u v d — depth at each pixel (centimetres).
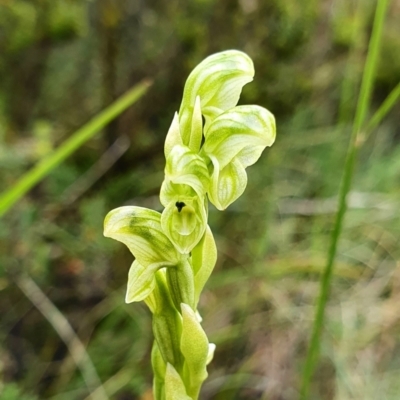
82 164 20
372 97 25
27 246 17
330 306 18
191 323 9
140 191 20
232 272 18
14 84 21
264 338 17
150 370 16
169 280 9
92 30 21
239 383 16
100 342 17
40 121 20
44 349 17
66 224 18
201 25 21
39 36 21
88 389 15
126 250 18
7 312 17
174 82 21
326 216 19
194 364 9
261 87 22
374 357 17
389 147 23
